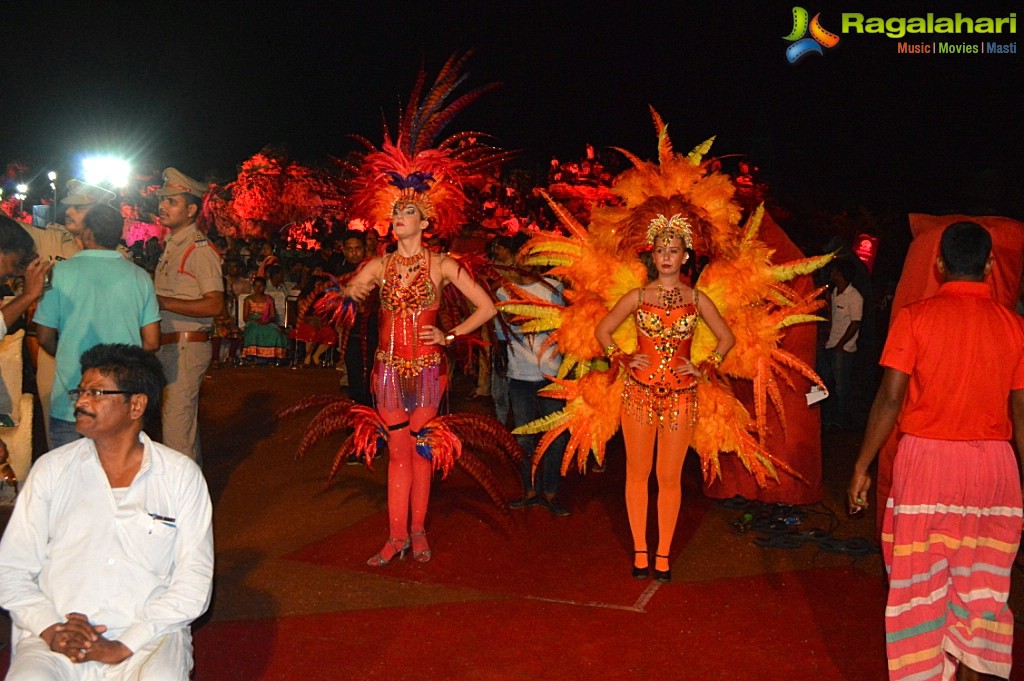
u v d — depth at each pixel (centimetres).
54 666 299
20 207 1786
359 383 823
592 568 591
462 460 591
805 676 446
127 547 317
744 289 606
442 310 595
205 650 466
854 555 619
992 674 385
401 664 453
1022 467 414
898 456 399
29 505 316
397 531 593
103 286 497
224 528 662
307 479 789
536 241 621
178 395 632
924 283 530
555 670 449
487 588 554
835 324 1027
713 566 599
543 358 696
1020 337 387
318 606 525
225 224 2567
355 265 934
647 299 563
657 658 463
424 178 569
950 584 392
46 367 678
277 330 1432
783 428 677
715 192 612
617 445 923
